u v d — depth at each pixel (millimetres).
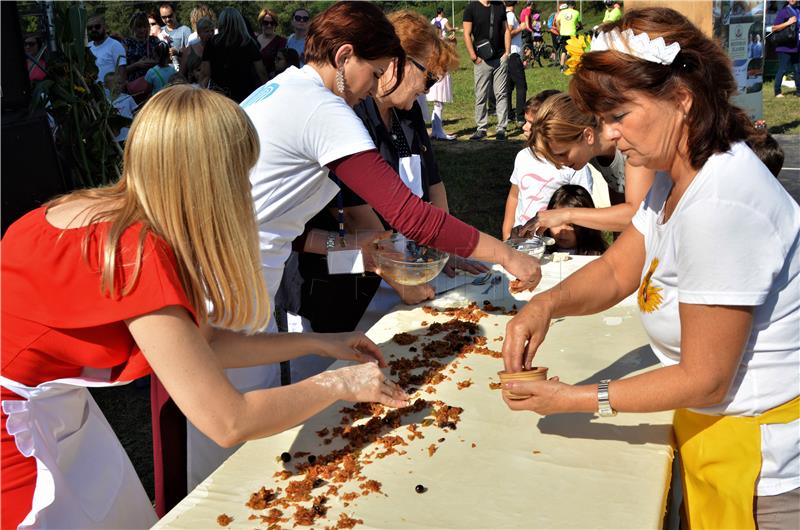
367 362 1817
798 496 1526
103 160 5086
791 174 6836
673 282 1536
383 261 2385
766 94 11555
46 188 4824
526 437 1723
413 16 2637
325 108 2033
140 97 7367
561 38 15734
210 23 7496
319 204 2299
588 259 2928
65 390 1528
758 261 1358
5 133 4555
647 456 1628
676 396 1450
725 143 1401
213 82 7164
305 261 2746
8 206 4609
